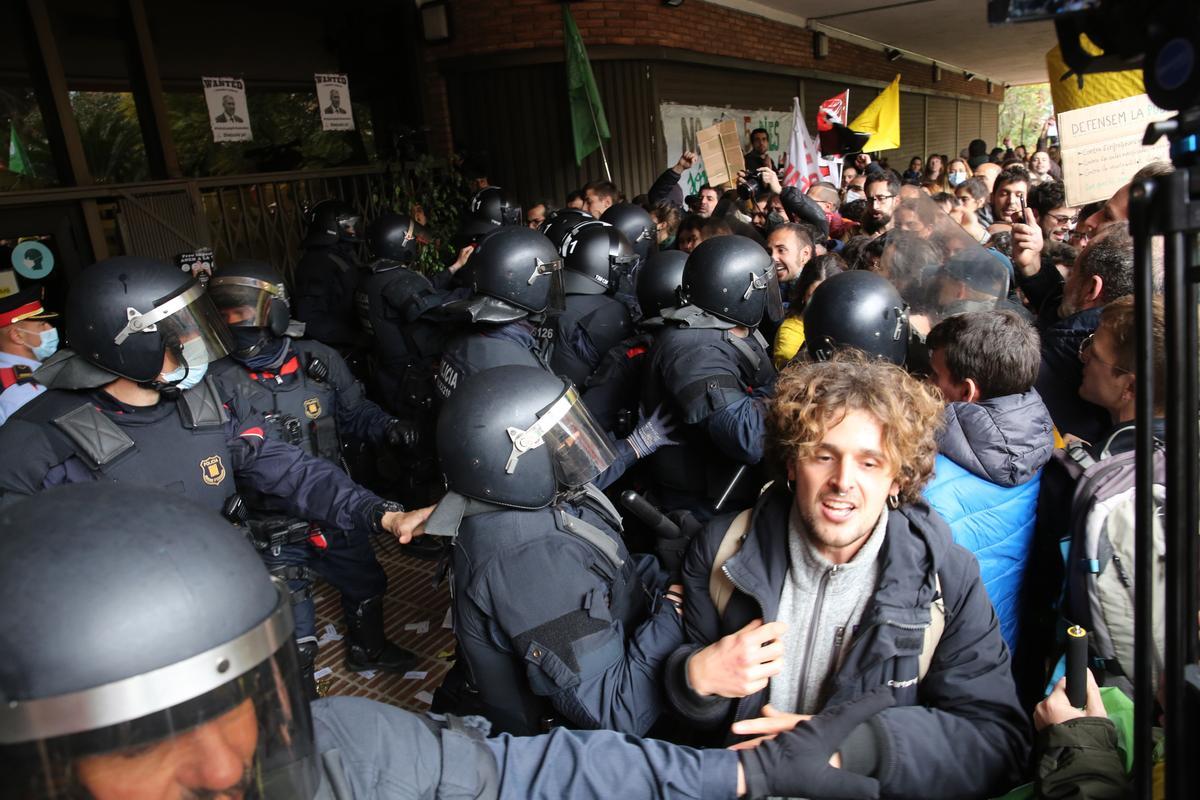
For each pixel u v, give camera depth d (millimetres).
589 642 1425
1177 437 620
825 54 12805
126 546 715
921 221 2729
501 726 1595
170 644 690
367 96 7340
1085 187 3090
